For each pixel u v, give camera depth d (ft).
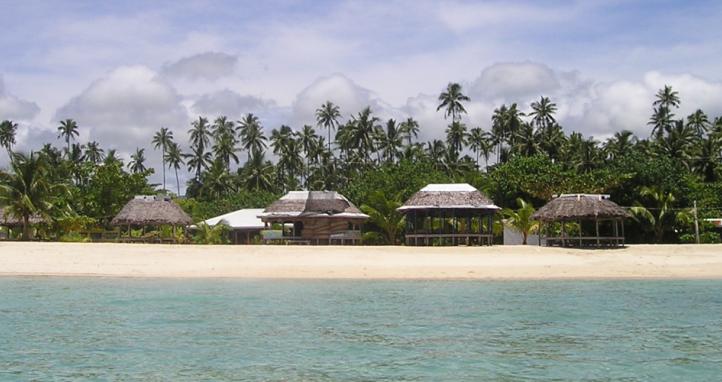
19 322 63.41
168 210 168.14
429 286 93.45
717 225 183.01
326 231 168.55
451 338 55.62
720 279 102.47
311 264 114.21
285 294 84.53
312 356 49.08
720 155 266.36
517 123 307.17
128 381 42.34
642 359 48.08
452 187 158.51
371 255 122.93
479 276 104.68
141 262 115.03
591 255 126.21
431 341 54.39
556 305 74.33
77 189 211.00
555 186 188.96
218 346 52.65
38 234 181.16
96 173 210.59
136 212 165.78
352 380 42.50
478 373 44.24
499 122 312.71
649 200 180.04
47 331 58.95
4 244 128.88
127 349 51.52
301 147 342.23
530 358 48.39
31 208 162.09
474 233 159.74
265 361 47.57
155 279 101.30
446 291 87.86
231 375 43.78
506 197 202.08
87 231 181.47
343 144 327.67
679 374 44.06
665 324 62.18
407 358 48.44
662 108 312.71
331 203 170.81
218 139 361.10
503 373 44.29
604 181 182.39
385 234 184.75
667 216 176.45
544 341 54.39
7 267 110.32
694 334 57.11
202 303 76.18
